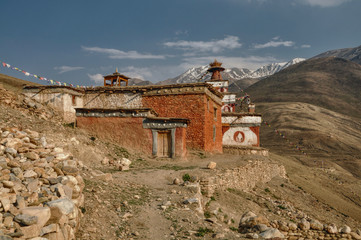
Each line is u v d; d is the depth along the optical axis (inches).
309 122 5378.9
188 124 996.6
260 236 336.2
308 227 388.5
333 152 4042.8
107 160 720.3
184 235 325.4
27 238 209.3
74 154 690.2
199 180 615.2
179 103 1025.5
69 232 255.6
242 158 1004.6
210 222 388.2
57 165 327.0
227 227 418.3
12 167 281.1
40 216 223.8
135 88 1074.7
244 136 1476.4
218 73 1891.0
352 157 3782.0
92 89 1103.6
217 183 663.8
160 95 1048.8
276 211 688.4
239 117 1491.1
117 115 934.4
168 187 537.6
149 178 600.1
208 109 1058.1
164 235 322.7
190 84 1012.5
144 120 911.0
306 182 1417.3
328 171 2271.2
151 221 359.3
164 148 892.0
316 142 4370.1
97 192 404.2
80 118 958.4
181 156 869.8
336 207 1092.5
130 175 604.7
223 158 975.6
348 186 1705.2
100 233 298.2
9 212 217.2
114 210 369.1
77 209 290.5
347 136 4872.0
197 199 458.3
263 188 973.8
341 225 866.1
